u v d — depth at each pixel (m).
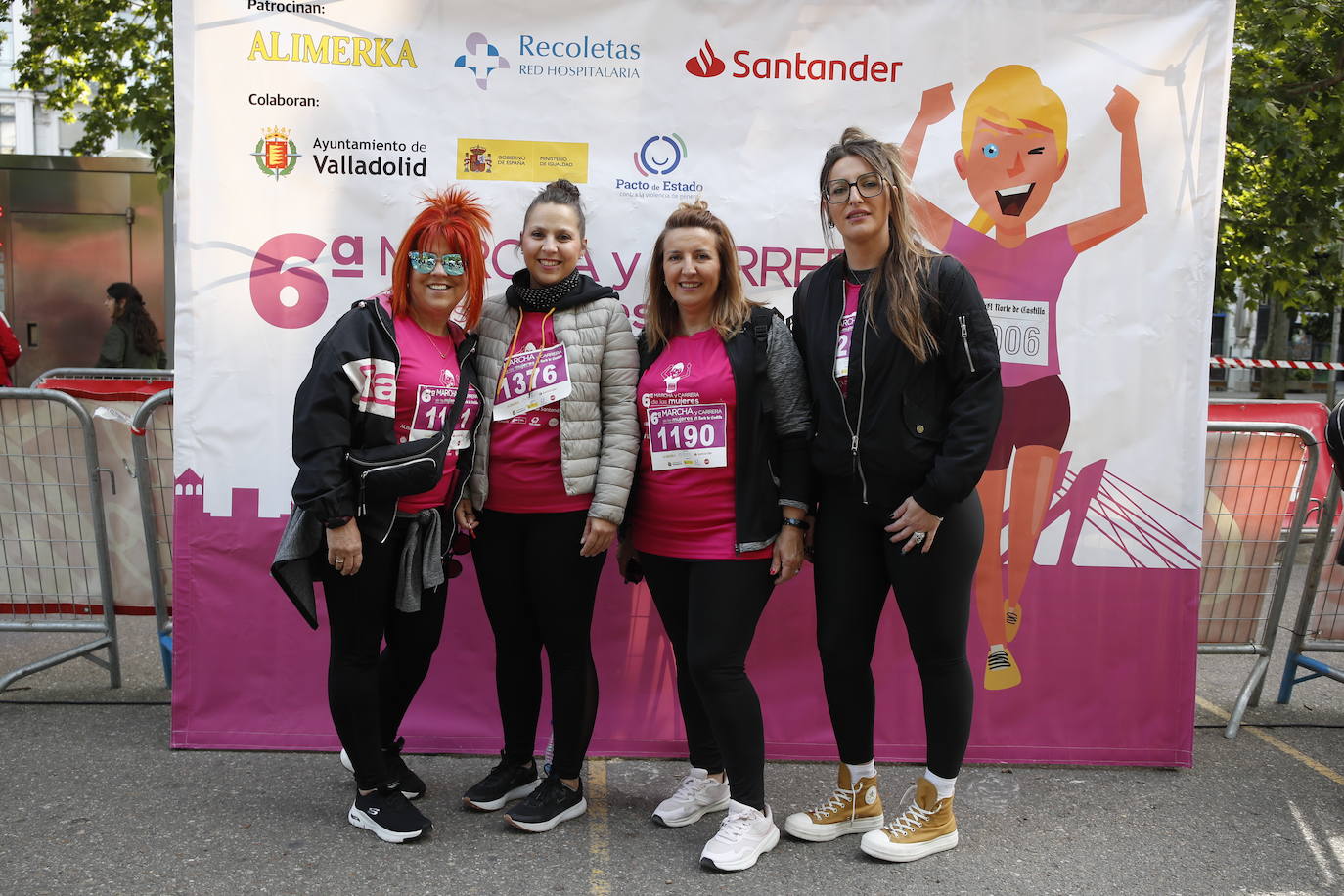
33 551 4.17
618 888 2.69
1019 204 3.51
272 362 3.48
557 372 2.88
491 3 3.43
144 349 8.41
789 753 3.61
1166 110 3.50
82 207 9.44
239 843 2.88
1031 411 3.55
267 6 3.39
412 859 2.81
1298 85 6.96
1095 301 3.54
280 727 3.57
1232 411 5.02
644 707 3.62
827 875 2.78
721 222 2.87
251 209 3.44
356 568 2.73
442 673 3.61
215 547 3.52
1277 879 2.81
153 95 7.50
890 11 3.46
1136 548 3.60
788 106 3.48
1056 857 2.92
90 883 2.63
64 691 4.12
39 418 4.09
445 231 2.80
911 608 2.79
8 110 15.20
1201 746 3.84
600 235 3.49
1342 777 3.56
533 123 3.46
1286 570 4.16
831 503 2.86
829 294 2.84
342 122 3.43
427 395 2.80
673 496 2.85
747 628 2.83
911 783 3.45
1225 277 7.63
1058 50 3.48
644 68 3.46
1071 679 3.62
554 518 2.90
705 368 2.82
